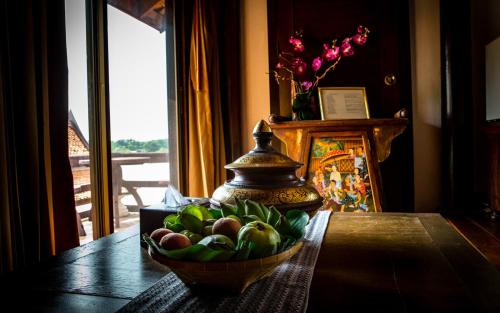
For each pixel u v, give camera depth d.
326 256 0.95
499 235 2.76
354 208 3.09
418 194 3.59
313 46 3.55
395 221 1.36
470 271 0.83
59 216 1.72
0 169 1.45
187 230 0.76
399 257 0.94
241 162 1.12
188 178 3.23
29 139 1.57
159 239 0.73
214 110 3.34
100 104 2.23
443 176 3.53
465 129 3.47
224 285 0.66
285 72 3.59
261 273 0.67
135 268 0.89
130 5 2.86
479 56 3.72
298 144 3.22
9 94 1.50
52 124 1.71
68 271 0.87
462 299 0.69
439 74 3.56
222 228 0.72
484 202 3.69
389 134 3.12
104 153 2.24
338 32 3.50
